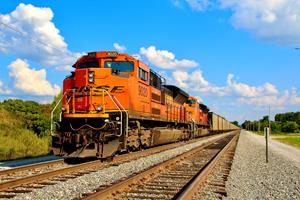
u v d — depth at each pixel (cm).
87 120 1552
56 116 3078
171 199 806
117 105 1627
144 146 2098
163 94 2445
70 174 1195
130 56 1794
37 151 2430
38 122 3300
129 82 1688
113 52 1739
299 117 17012
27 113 3572
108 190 834
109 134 1525
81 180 1077
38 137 3089
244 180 1187
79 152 1516
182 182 1067
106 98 1619
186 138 3494
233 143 3447
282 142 5088
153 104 2169
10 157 1961
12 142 2530
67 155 1549
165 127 2614
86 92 1595
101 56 1738
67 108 1612
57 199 829
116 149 1536
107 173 1228
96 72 1627
